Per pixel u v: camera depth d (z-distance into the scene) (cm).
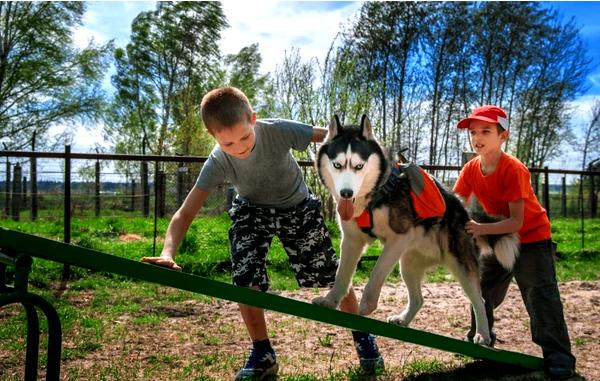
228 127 268
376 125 1276
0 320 435
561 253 983
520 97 2852
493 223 331
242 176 308
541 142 2934
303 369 347
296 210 321
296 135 312
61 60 2283
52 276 622
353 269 321
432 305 573
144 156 669
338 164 294
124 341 400
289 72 1256
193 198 305
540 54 2755
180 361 357
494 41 2739
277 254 814
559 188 2208
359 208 309
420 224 327
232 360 360
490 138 341
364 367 332
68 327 429
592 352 399
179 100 2716
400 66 2483
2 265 210
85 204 1495
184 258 741
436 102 2630
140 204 1603
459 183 380
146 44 2920
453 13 2612
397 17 2430
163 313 496
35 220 1221
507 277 381
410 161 334
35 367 224
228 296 232
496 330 478
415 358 377
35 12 2188
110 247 800
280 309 244
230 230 326
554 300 341
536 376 330
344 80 1252
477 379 329
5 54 2197
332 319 258
